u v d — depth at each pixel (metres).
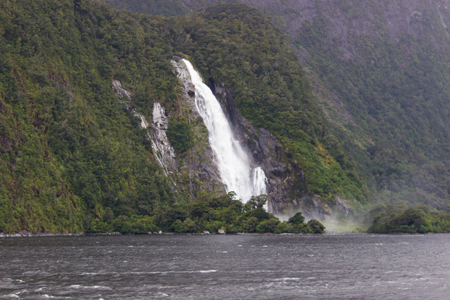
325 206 189.38
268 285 76.44
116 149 173.75
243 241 133.25
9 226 130.75
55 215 143.00
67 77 179.12
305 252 111.81
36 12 182.75
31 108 155.75
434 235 168.38
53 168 150.50
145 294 70.12
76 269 85.31
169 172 189.25
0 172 134.62
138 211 164.50
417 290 74.94
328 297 70.56
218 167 199.12
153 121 196.62
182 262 94.31
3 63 153.25
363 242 136.38
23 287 72.31
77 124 168.12
